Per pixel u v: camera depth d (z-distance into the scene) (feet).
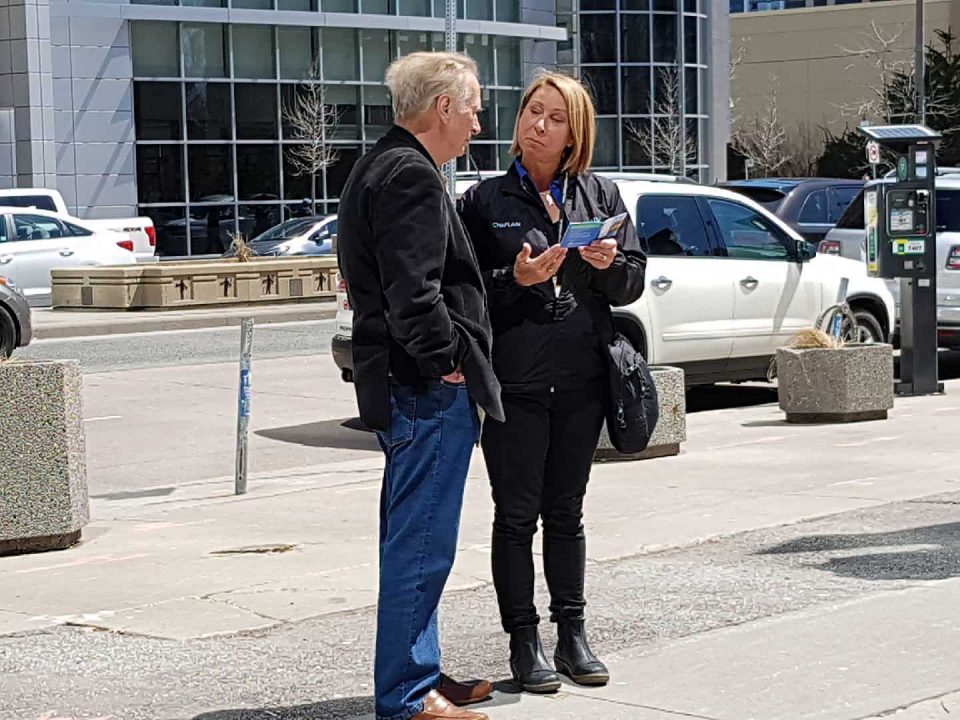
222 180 148.05
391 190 16.29
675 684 19.12
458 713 17.29
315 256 101.50
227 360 64.23
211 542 28.48
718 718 17.78
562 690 18.90
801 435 40.50
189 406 50.19
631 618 22.67
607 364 18.63
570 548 19.12
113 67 143.43
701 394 52.31
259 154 149.69
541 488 18.74
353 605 23.59
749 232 46.98
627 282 18.65
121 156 144.15
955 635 21.07
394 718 17.04
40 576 25.88
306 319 88.69
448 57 17.08
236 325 84.99
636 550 27.27
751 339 46.29
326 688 19.56
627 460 36.58
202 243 147.33
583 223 17.66
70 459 27.96
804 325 47.73
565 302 18.42
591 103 18.79
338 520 30.42
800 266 47.70
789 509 30.53
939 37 224.33
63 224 94.27
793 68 252.42
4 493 27.37
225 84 147.64
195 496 34.32
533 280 17.83
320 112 149.48
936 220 51.57
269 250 108.27
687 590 24.35
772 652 20.47
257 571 25.86
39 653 21.30
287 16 148.25
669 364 44.55
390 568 17.01
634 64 177.47
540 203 18.63
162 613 23.26
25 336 65.57
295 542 28.30
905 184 47.75
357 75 154.81
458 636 21.95
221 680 19.95
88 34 142.31
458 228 16.89
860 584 24.39
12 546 27.63
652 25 177.99
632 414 18.67
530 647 18.86
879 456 36.76
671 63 179.63
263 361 63.62
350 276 16.83
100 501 34.27
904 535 27.94
